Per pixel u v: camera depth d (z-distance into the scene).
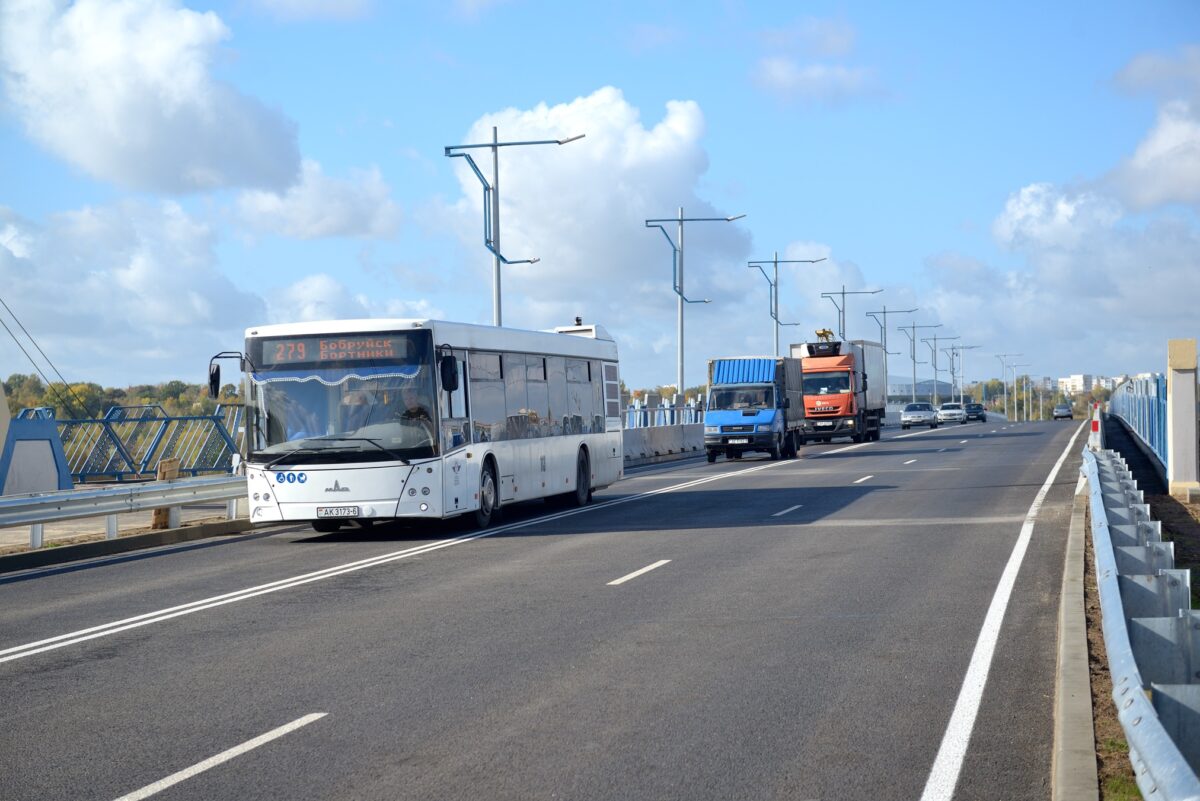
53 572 16.36
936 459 37.38
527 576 14.09
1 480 26.25
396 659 9.54
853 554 15.27
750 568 14.24
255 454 18.67
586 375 25.17
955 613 11.00
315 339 18.75
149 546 19.36
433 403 18.48
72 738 7.42
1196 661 5.91
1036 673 8.60
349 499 18.34
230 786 6.35
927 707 7.69
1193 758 4.71
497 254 36.00
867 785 6.14
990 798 5.92
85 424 34.31
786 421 42.25
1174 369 22.97
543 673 8.91
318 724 7.59
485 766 6.60
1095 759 6.02
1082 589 11.38
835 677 8.57
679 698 8.05
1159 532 9.78
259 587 13.91
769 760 6.61
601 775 6.39
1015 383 164.25
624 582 13.38
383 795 6.13
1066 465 32.03
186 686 8.79
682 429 49.62
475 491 19.67
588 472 24.83
